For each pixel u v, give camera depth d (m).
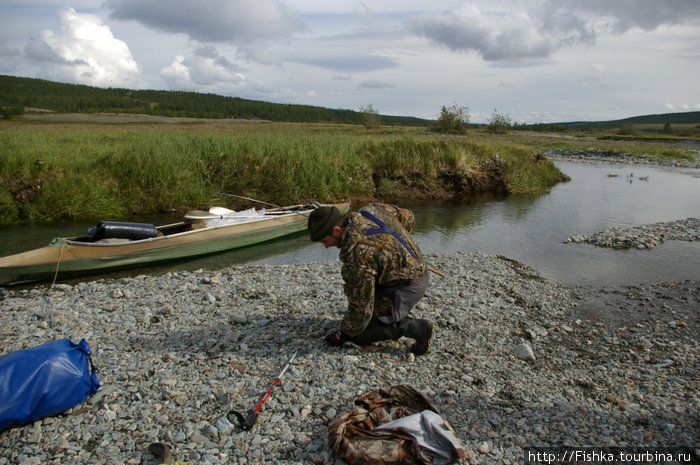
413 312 5.92
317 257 9.59
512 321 5.95
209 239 9.25
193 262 9.17
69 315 5.75
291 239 11.15
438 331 5.44
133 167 13.57
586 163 32.25
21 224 11.50
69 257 7.66
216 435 3.46
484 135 53.12
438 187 17.72
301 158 15.37
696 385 4.44
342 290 6.64
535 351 5.14
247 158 14.83
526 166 20.58
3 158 12.39
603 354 5.18
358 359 4.59
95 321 5.55
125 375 4.25
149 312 5.81
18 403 3.38
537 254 9.77
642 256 9.59
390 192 16.69
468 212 14.66
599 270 8.63
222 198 13.83
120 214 12.77
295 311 5.81
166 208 13.29
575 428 3.63
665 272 8.55
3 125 40.25
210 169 14.47
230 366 4.43
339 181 15.82
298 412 3.76
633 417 3.80
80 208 12.16
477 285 7.21
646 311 6.57
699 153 39.25
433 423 3.20
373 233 4.17
